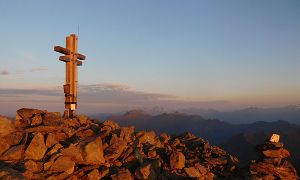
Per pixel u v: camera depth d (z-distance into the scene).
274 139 19.34
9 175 12.37
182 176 17.89
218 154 21.45
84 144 16.58
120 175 15.84
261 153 19.50
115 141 18.41
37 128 16.83
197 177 17.84
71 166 15.08
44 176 14.03
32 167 14.06
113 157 17.25
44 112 18.89
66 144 17.05
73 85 21.12
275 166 18.69
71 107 20.86
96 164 16.27
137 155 18.03
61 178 14.43
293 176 18.64
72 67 21.11
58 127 17.67
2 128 15.52
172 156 18.91
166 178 17.44
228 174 19.38
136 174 16.61
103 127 20.05
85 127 19.62
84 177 15.28
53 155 15.22
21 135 15.88
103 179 15.92
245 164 20.67
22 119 17.81
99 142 17.17
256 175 18.56
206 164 19.84
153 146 20.36
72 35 21.16
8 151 14.68
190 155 21.11
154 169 17.72
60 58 20.34
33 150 15.03
